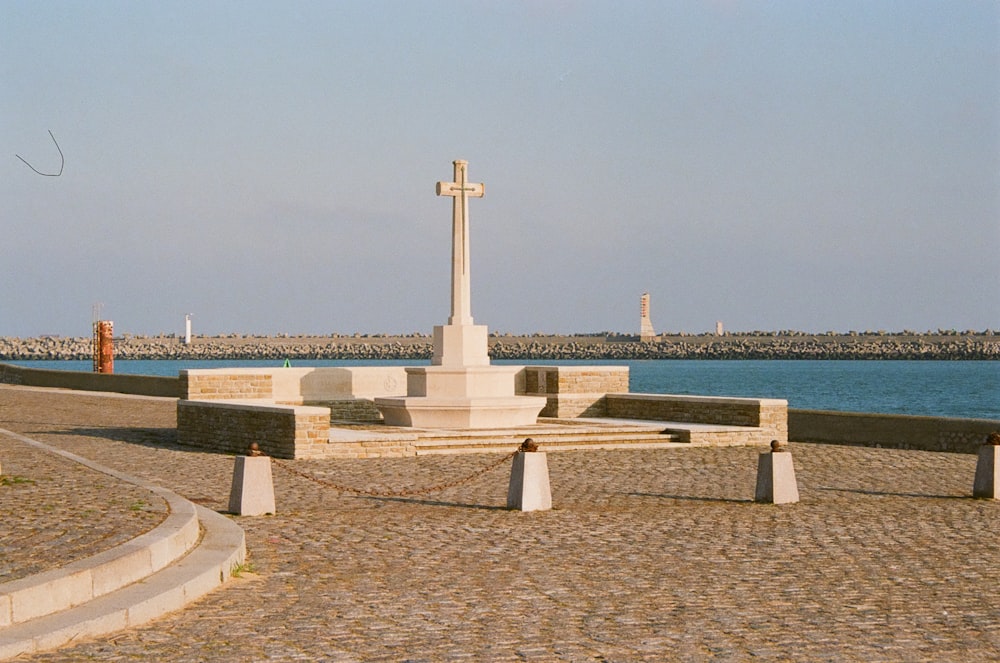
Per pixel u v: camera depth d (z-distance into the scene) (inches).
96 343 2866.6
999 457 770.8
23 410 1658.5
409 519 652.7
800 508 713.6
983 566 527.5
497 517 663.1
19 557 430.3
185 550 496.1
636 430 1151.0
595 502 732.7
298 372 1283.2
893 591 472.7
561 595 460.4
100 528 491.2
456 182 1195.3
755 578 495.8
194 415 1104.2
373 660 365.4
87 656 363.3
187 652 370.9
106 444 1107.9
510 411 1176.8
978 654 379.6
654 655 373.7
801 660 370.0
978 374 7062.0
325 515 665.6
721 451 1077.1
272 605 438.6
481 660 366.6
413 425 1171.3
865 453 1079.0
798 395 4832.7
